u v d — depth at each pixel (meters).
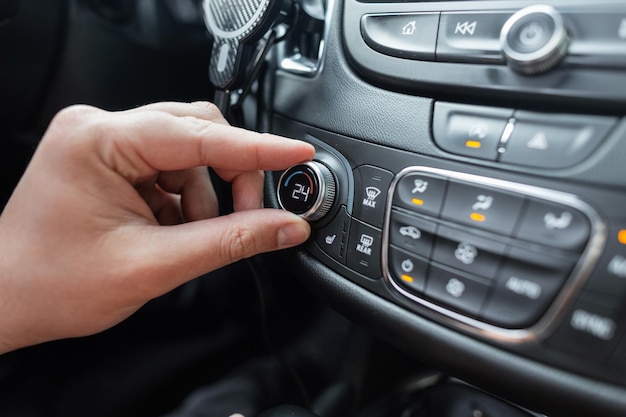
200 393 0.56
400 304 0.39
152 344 0.57
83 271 0.37
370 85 0.43
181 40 0.65
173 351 0.57
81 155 0.36
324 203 0.42
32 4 0.52
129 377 0.54
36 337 0.42
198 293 0.61
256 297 0.63
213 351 0.59
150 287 0.38
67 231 0.37
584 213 0.31
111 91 0.61
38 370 0.52
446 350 0.36
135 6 0.60
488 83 0.36
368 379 0.63
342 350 0.63
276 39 0.50
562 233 0.32
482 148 0.36
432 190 0.37
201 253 0.38
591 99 0.32
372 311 0.40
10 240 0.37
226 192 0.58
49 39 0.55
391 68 0.41
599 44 0.32
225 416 0.53
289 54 0.51
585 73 0.33
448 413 0.50
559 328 0.32
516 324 0.33
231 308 0.62
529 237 0.33
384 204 0.40
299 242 0.42
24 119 0.58
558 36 0.32
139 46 0.62
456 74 0.38
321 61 0.47
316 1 0.49
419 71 0.40
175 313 0.59
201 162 0.39
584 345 0.31
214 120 0.43
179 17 0.63
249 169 0.40
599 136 0.32
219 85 0.48
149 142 0.36
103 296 0.38
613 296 0.30
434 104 0.39
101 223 0.37
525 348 0.33
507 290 0.34
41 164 0.37
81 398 0.51
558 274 0.32
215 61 0.48
